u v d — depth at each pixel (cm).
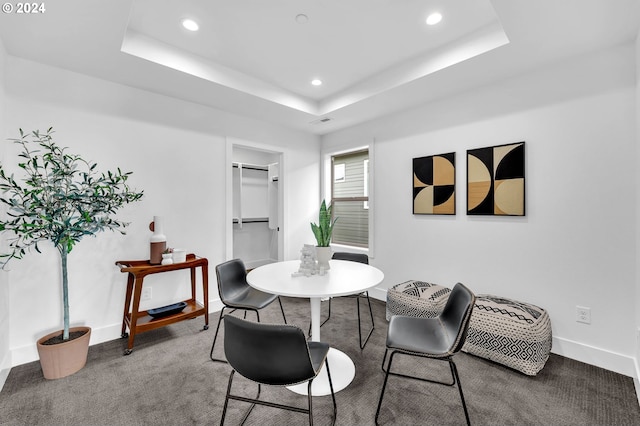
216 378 192
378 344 240
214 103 304
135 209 265
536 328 193
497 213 253
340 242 431
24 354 212
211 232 316
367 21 200
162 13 191
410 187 323
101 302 247
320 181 438
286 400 171
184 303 273
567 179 218
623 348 196
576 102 214
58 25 177
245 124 347
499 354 203
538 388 179
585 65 210
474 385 183
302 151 415
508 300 234
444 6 185
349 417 156
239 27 207
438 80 250
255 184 545
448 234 290
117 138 255
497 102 254
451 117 286
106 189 236
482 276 266
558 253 223
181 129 294
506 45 197
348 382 185
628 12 163
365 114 338
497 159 252
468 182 272
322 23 203
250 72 274
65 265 202
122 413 159
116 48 202
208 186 314
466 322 137
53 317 225
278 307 336
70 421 153
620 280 198
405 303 263
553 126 224
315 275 204
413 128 319
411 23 202
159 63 223
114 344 241
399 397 172
